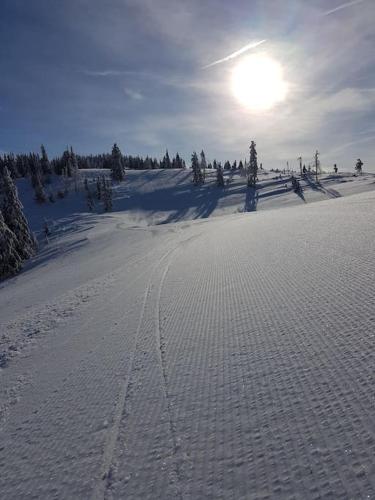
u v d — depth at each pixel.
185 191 107.06
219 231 21.52
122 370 4.67
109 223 67.50
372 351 3.37
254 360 3.98
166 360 4.63
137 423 3.38
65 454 3.20
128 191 116.06
